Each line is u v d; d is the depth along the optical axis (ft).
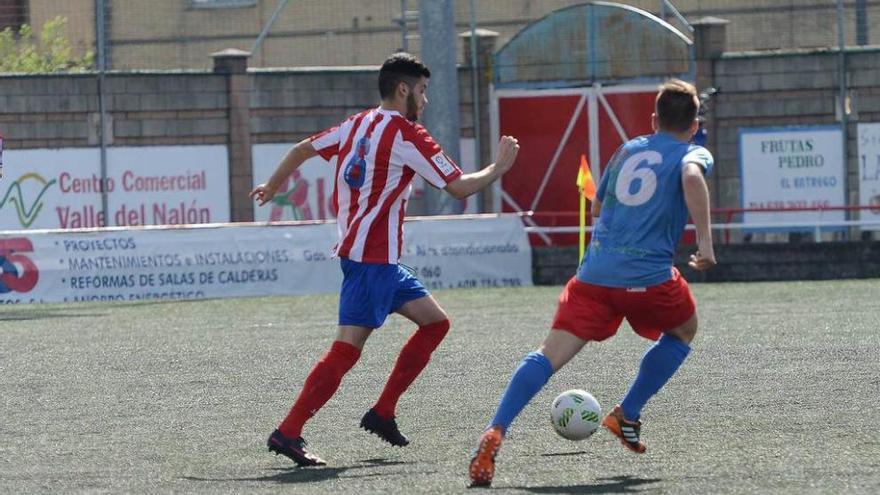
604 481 49.29
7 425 65.41
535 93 186.39
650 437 58.49
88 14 180.55
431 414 65.98
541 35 185.78
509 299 140.05
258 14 186.19
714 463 52.29
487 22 192.44
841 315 112.98
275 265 157.79
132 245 154.81
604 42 183.42
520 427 61.98
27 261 151.74
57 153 172.65
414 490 48.16
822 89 176.04
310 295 155.02
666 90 51.85
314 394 53.98
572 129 185.37
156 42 181.78
